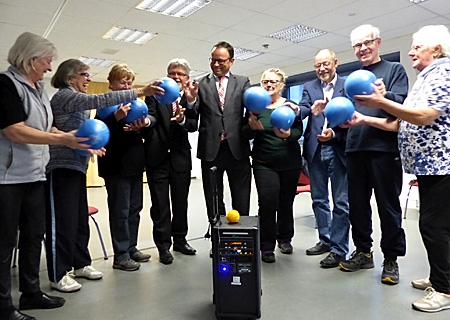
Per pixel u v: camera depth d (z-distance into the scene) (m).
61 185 2.18
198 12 4.75
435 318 1.88
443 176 1.87
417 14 4.86
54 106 2.13
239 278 1.87
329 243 2.99
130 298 2.19
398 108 1.82
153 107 2.75
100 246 3.39
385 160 2.29
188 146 2.94
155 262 2.86
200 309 2.04
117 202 2.66
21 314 1.85
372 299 2.12
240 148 2.67
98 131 1.88
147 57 7.02
